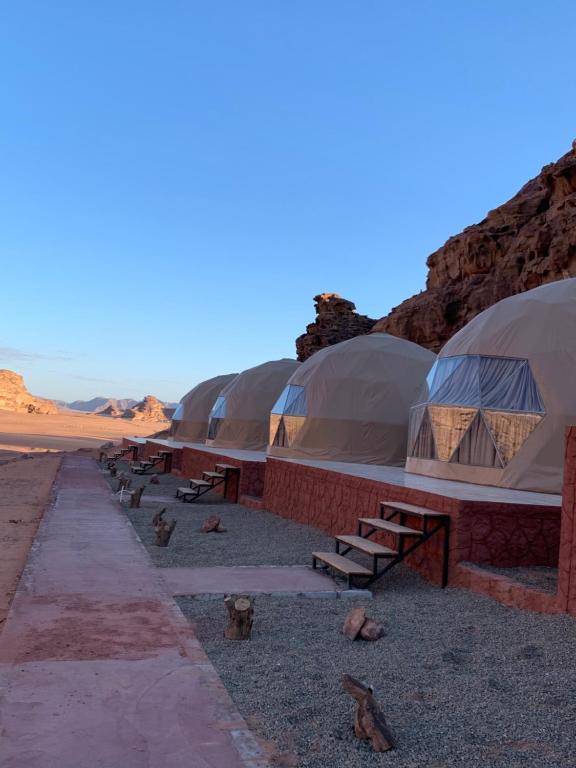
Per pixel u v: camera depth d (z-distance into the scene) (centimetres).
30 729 317
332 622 573
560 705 384
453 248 3056
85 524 1030
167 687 379
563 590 557
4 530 1055
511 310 1294
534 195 2798
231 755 302
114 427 14475
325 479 1158
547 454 1100
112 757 292
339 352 2028
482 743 335
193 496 1582
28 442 6350
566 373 1138
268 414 2658
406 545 827
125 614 531
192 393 3562
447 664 462
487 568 702
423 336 2947
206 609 596
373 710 338
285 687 404
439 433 1288
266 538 1060
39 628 482
